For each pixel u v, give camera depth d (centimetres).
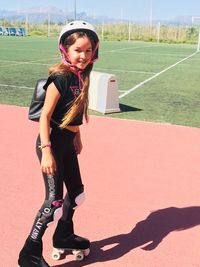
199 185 523
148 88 1384
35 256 316
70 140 309
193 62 2433
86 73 298
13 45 3372
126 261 351
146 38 5550
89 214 431
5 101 1038
